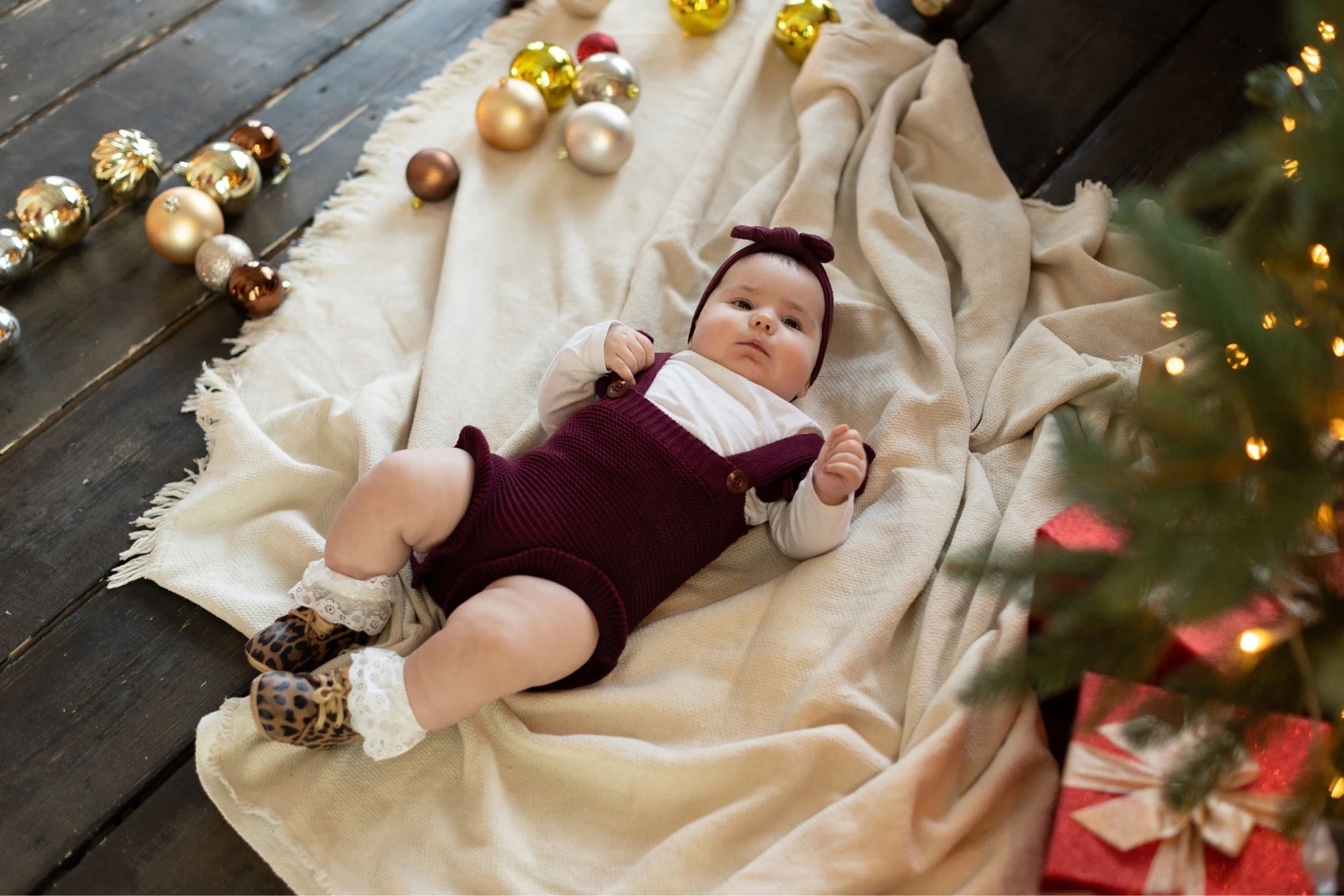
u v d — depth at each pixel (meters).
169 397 1.50
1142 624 0.85
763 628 1.25
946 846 1.06
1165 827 0.98
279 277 1.56
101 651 1.27
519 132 1.75
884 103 1.82
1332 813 0.87
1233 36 2.00
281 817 1.12
